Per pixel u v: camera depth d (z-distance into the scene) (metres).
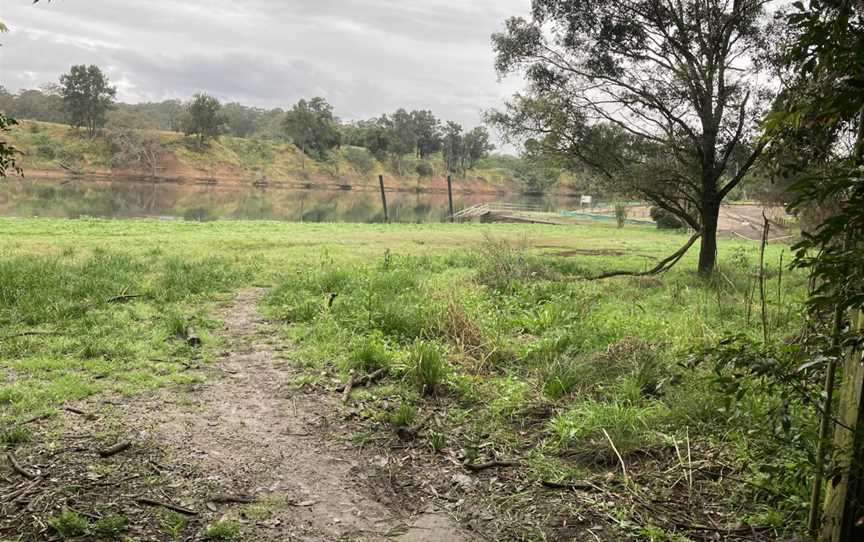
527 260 13.10
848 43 2.41
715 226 13.70
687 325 7.77
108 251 14.38
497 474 4.33
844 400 2.87
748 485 4.00
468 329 7.32
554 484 4.14
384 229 28.44
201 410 5.25
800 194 2.42
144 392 5.57
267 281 11.48
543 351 6.70
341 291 10.12
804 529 3.44
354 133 161.75
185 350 6.81
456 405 5.55
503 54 14.25
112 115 121.00
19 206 37.31
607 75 13.68
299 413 5.30
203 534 3.51
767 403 4.75
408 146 146.62
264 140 144.12
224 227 25.42
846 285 2.39
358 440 4.81
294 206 58.97
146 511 3.69
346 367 6.36
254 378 6.13
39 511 3.60
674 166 13.95
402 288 10.29
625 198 14.48
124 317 7.81
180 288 9.82
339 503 3.92
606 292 11.28
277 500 3.91
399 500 3.99
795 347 2.76
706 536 3.58
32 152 96.69
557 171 15.68
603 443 4.59
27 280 9.11
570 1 13.38
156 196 62.12
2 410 4.96
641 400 5.44
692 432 4.82
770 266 15.48
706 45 12.74
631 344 6.52
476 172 165.38
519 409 5.39
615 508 3.87
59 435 4.58
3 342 6.57
